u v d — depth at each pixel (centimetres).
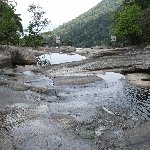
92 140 1300
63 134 1352
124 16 5662
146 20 5762
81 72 2881
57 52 5409
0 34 5338
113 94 2084
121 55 3753
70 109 1738
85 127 1451
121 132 1388
